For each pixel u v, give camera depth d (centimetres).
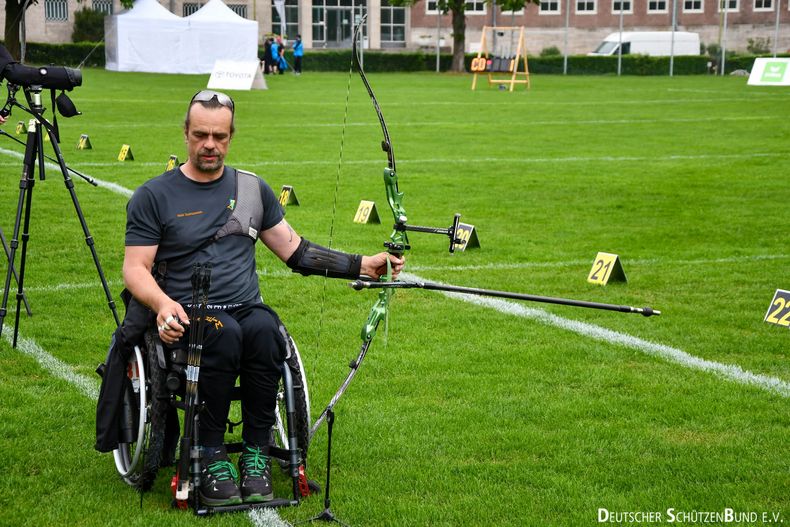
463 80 4459
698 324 724
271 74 4797
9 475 446
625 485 447
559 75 5341
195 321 388
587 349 657
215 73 3538
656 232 1088
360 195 1312
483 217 1173
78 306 749
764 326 720
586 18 6781
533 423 524
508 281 855
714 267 917
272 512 408
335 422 518
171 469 453
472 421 524
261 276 854
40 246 957
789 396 570
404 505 419
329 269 450
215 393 407
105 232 1029
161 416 403
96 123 2222
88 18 4534
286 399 413
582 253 976
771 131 2209
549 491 436
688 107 2917
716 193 1352
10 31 2489
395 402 551
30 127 618
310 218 1131
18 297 634
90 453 474
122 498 423
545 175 1527
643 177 1506
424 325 714
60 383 575
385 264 450
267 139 1966
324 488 437
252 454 420
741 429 518
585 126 2327
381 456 477
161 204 421
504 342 674
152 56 4172
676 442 498
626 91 3719
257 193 438
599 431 511
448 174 1530
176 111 2550
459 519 407
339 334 682
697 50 6084
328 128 2200
